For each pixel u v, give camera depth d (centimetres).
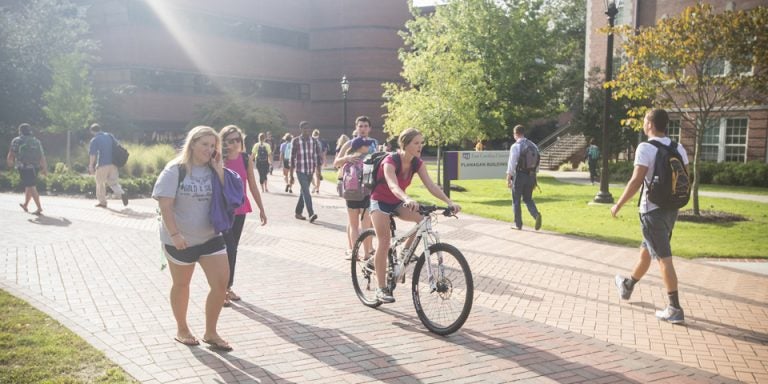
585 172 3048
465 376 415
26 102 2981
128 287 634
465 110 2142
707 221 1232
